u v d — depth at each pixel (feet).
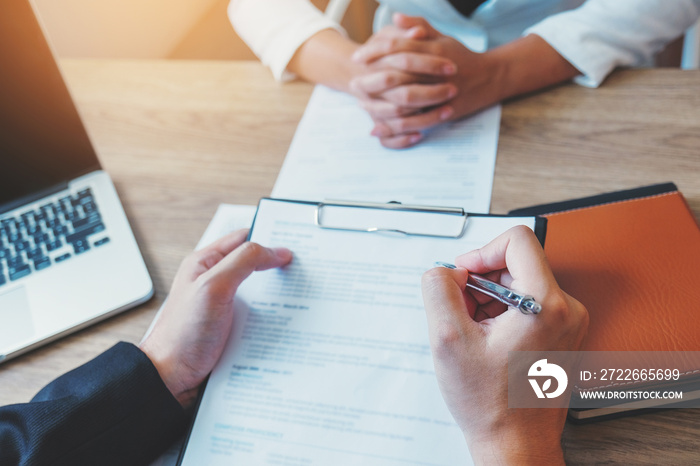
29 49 2.28
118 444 1.77
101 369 1.85
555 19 2.79
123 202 2.69
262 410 1.74
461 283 1.69
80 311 2.19
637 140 2.39
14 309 2.24
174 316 1.92
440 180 2.43
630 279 1.77
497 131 2.60
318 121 2.89
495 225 1.85
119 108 3.24
